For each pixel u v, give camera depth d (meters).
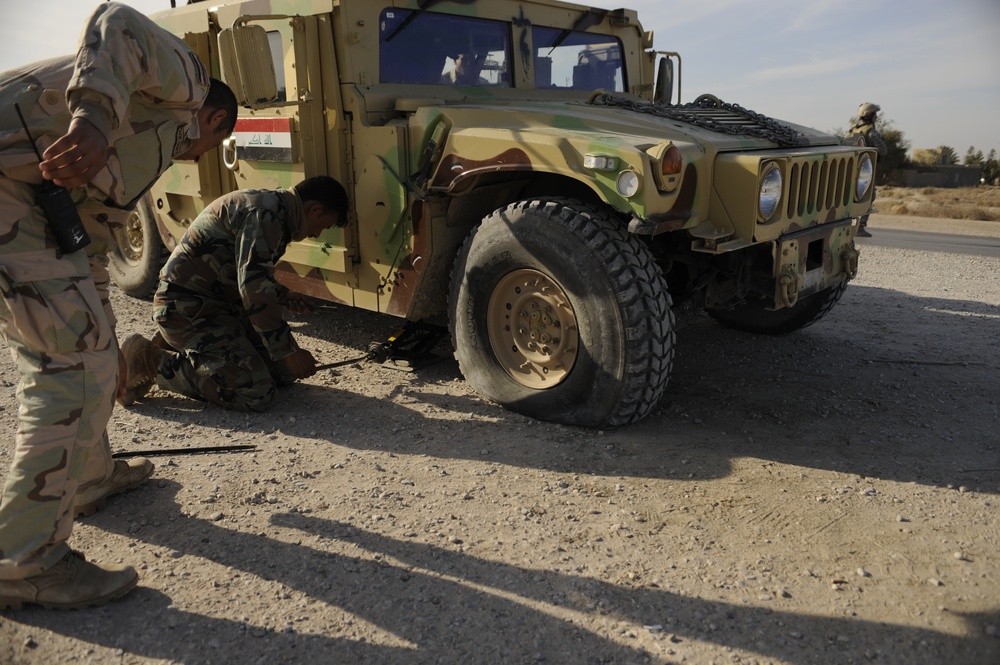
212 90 2.30
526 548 2.30
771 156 3.10
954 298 6.25
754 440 3.19
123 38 1.83
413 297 3.69
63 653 1.83
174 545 2.30
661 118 3.66
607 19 5.02
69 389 1.91
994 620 1.97
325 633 1.89
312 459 2.94
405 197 3.55
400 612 1.98
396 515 2.50
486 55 4.29
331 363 4.18
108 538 2.34
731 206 3.13
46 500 1.91
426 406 3.54
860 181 3.85
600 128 3.29
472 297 3.43
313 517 2.48
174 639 1.87
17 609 1.98
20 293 1.84
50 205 1.85
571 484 2.75
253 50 3.31
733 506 2.59
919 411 3.55
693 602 2.04
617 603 2.03
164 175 4.77
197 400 3.52
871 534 2.41
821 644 1.87
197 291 3.39
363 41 3.70
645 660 1.81
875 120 7.80
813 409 3.58
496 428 3.28
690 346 4.64
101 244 2.20
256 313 3.06
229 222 3.22
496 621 1.95
